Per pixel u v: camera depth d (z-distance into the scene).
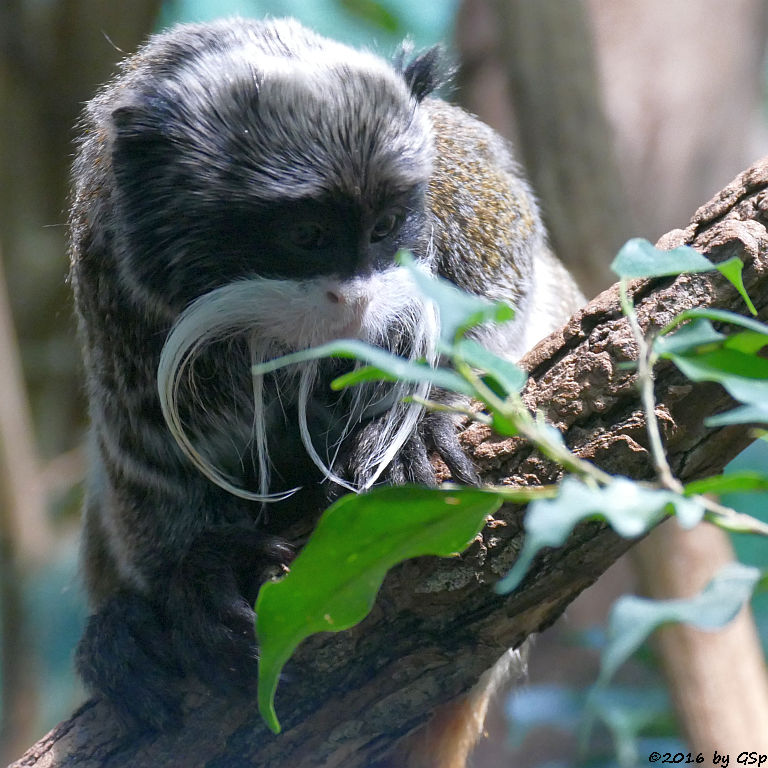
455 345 2.81
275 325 5.67
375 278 5.69
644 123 11.73
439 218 6.41
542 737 10.23
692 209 11.62
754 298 4.57
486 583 4.68
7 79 11.58
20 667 10.45
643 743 9.01
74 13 11.54
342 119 5.50
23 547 10.29
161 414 6.12
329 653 4.86
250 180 5.52
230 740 5.19
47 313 11.87
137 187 5.80
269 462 6.13
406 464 5.43
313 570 3.08
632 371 4.59
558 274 8.38
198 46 6.14
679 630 8.12
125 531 6.43
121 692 5.48
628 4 12.10
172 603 5.57
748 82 12.28
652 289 4.74
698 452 4.57
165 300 5.90
